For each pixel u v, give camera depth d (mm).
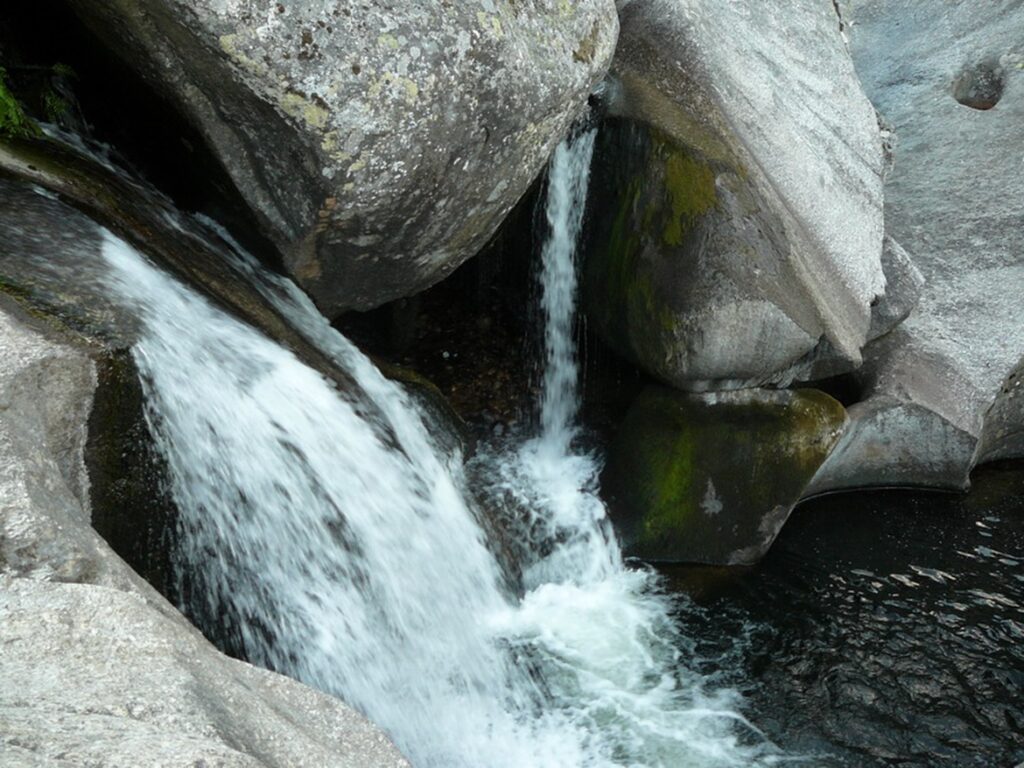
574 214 4965
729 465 4695
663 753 3664
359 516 3639
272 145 3340
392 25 3166
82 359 2676
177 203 3943
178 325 3219
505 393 5207
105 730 1499
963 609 4496
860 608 4484
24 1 3693
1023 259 5941
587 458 5004
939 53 7430
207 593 3143
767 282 4465
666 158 4562
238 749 1640
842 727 3846
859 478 5312
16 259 2984
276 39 3016
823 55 6117
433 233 3814
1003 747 3787
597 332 5000
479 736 3662
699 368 4609
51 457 2432
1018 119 6590
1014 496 5379
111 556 2221
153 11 3000
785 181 4957
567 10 3771
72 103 3918
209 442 3145
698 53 4918
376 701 3496
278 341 3674
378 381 4211
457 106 3379
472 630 4016
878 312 5367
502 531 4504
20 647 1744
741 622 4367
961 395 5289
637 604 4438
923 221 6297
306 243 3656
